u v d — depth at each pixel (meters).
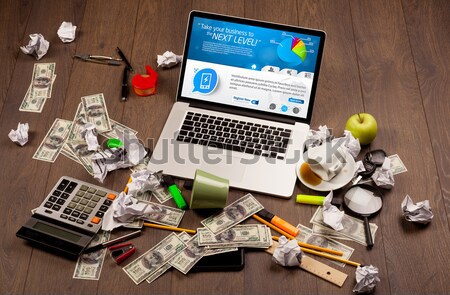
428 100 2.42
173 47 2.56
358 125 2.25
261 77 2.29
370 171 2.22
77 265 2.04
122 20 2.62
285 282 2.02
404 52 2.55
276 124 2.28
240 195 2.17
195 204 2.11
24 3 2.67
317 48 2.26
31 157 2.26
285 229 2.10
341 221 2.12
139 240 2.09
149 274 2.03
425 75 2.49
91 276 2.02
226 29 2.30
